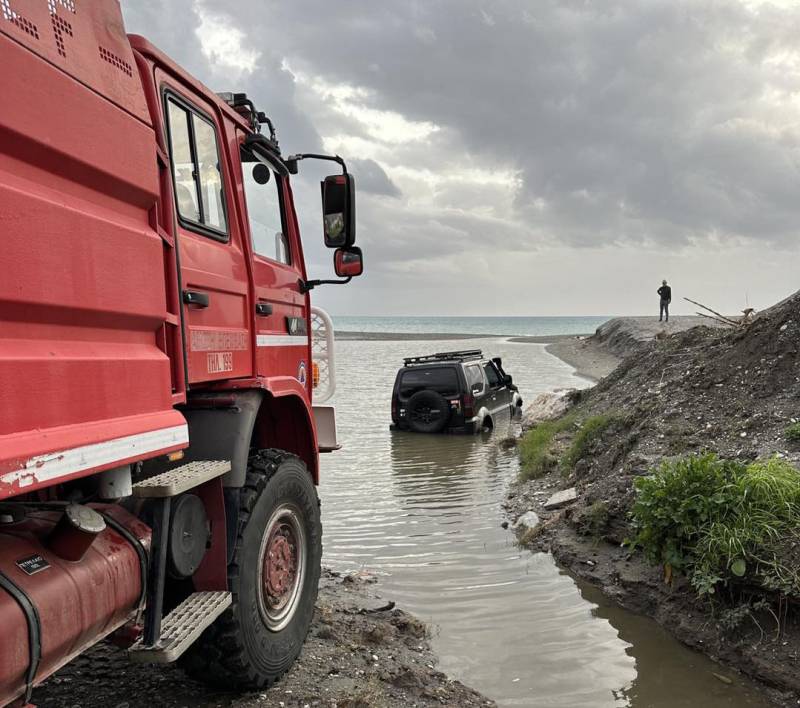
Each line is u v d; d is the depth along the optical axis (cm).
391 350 5759
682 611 538
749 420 750
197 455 379
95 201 279
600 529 687
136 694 403
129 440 278
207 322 381
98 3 286
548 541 730
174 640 309
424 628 532
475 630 538
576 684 457
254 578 383
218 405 396
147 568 308
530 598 600
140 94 313
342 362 4222
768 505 522
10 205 226
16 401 224
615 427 930
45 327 248
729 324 1158
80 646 272
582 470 915
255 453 430
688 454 725
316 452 504
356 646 481
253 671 386
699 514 534
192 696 402
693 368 966
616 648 508
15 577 243
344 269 524
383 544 752
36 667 242
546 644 515
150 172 313
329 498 960
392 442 1423
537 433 1236
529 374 3008
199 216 389
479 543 752
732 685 456
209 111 412
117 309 283
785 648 462
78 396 255
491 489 1000
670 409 855
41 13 248
